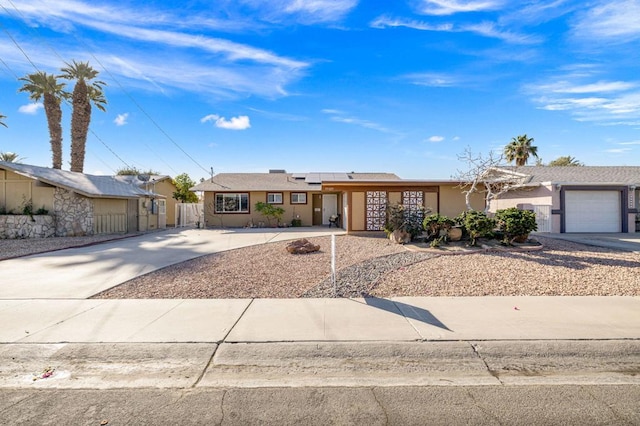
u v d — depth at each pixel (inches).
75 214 705.0
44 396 137.1
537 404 129.6
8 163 704.4
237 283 301.1
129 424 118.1
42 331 194.9
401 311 225.8
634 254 414.0
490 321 207.0
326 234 705.6
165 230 883.4
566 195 746.8
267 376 153.2
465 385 144.6
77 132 956.0
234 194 966.4
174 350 173.6
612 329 194.2
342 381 148.6
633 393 137.6
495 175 816.9
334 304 241.9
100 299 257.4
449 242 466.0
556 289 275.7
